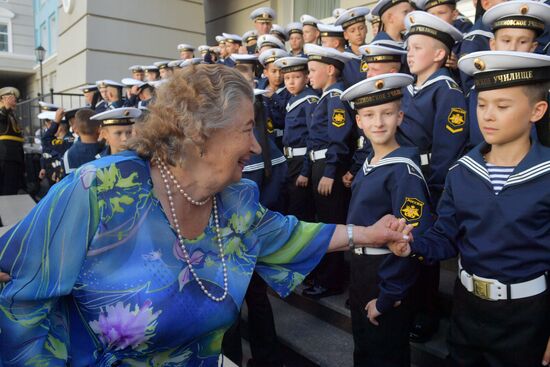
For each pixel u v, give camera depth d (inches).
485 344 65.8
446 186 71.5
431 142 101.5
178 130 44.1
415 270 76.8
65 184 43.9
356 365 88.7
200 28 405.1
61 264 42.8
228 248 50.6
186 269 46.6
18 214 180.7
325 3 288.4
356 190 85.7
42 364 43.2
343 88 125.6
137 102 245.9
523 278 62.1
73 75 381.7
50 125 259.4
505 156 64.3
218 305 47.9
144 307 43.5
